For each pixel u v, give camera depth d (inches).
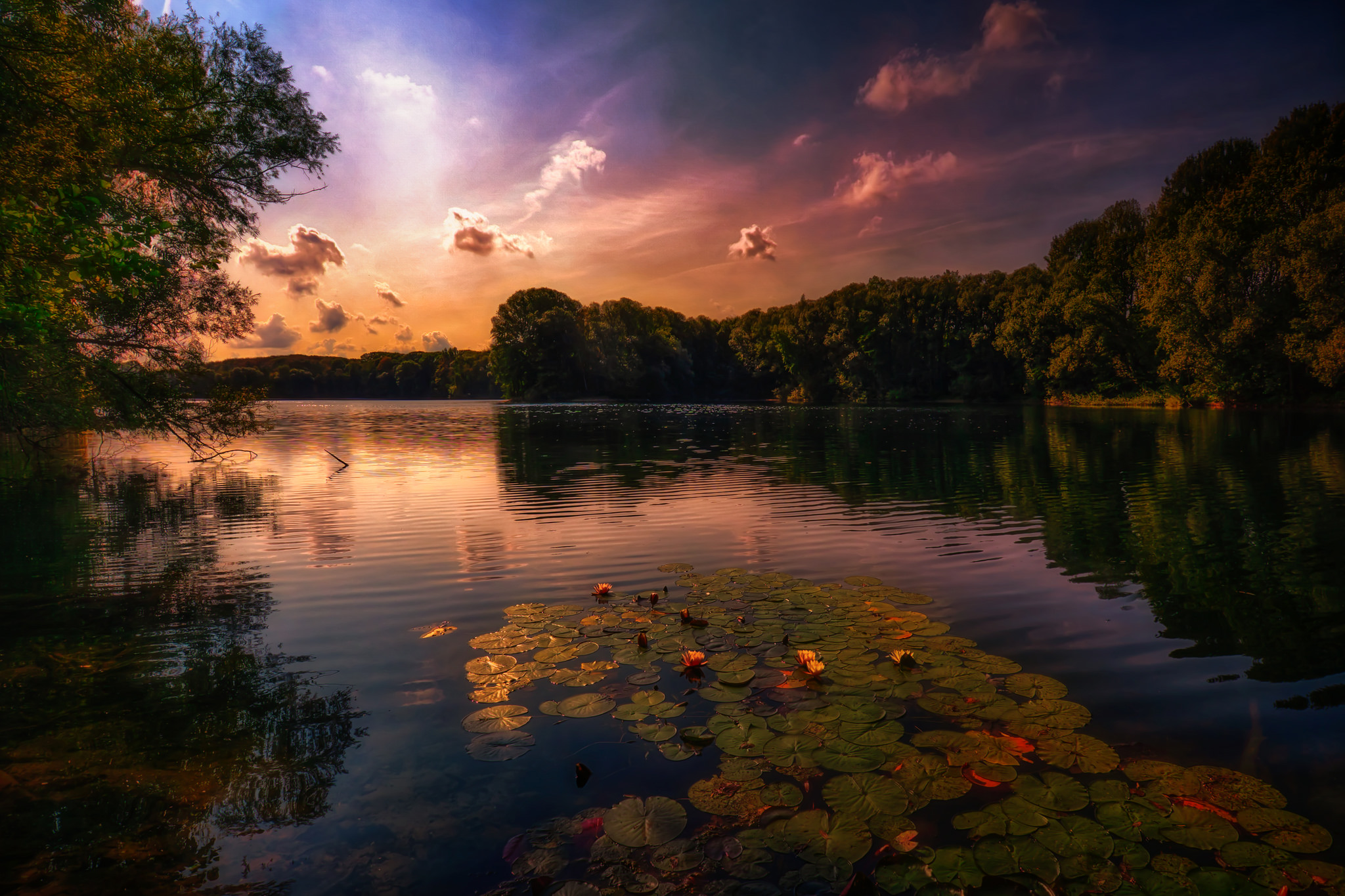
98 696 193.9
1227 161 1790.1
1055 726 157.8
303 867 116.8
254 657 223.3
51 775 149.9
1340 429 1048.8
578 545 382.0
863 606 253.8
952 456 845.8
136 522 479.8
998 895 103.0
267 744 163.3
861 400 3243.1
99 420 658.2
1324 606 254.4
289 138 642.8
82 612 276.5
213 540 415.8
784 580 293.6
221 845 124.0
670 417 2038.6
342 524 455.5
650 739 157.4
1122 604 260.7
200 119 604.4
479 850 120.3
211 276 654.5
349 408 3282.5
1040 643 218.8
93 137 468.4
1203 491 530.6
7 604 287.4
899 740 152.3
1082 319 2034.9
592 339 3651.6
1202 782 133.4
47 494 634.2
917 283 3011.8
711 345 4645.7
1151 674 192.7
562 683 191.3
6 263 304.8
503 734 162.7
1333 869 107.6
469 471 761.6
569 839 122.6
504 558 353.4
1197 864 110.0
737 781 138.9
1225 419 1336.1
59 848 123.4
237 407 710.5
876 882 107.0
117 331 612.1
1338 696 175.9
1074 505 486.0
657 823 125.4
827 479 653.9
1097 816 123.4
